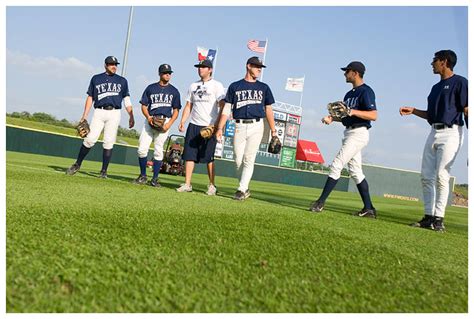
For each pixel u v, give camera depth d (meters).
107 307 1.50
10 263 1.77
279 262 2.20
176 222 3.00
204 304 1.59
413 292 1.98
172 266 1.96
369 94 5.30
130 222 2.83
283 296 1.75
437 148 5.00
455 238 4.14
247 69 5.81
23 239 2.13
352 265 2.32
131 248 2.18
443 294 2.00
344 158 5.29
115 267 1.87
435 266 2.55
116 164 19.67
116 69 7.17
